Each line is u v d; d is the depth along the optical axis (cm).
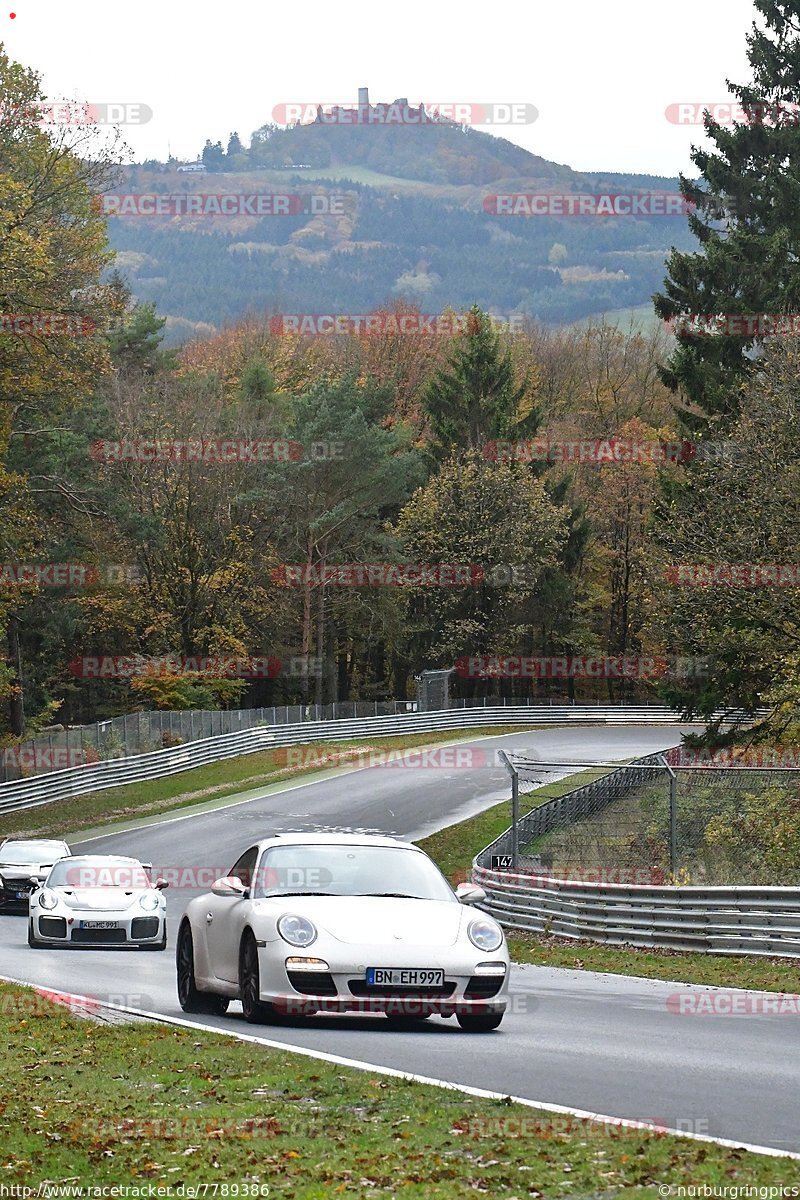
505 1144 1427
